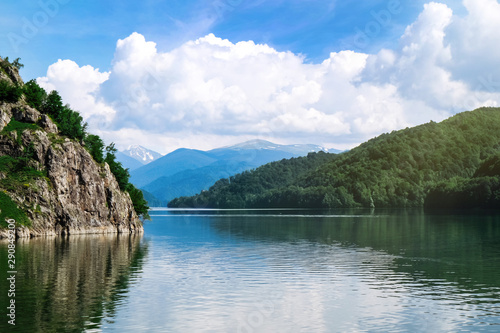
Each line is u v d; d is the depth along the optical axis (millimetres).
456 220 195500
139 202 165250
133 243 102438
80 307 41188
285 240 110250
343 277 57562
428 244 98438
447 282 54188
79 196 131000
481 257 76250
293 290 49531
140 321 37250
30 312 39250
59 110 141000
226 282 53969
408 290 49531
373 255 79625
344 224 175750
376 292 48562
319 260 73125
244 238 117000
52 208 121562
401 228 150000
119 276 57281
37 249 86375
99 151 146125
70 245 95312
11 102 130250
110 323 36594
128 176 158500
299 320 38125
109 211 139625
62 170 125688
